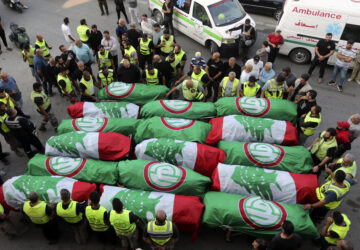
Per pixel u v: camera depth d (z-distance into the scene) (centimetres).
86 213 486
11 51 1175
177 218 510
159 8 1235
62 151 624
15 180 562
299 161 591
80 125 673
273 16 1348
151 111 716
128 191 546
